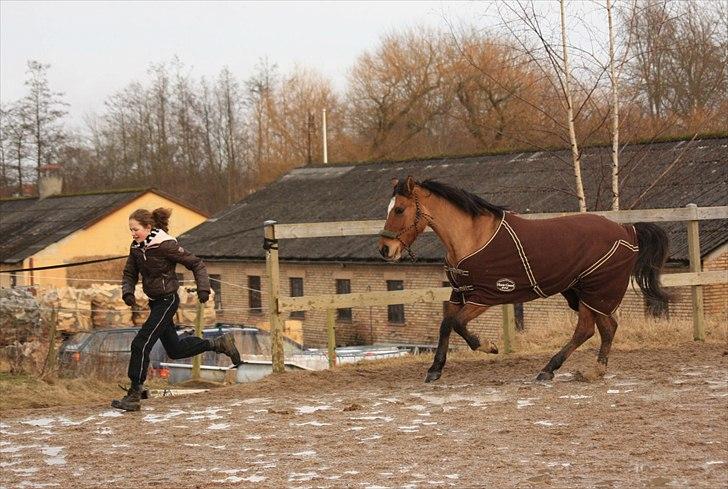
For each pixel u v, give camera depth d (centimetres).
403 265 3136
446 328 1066
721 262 2378
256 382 1127
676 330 1427
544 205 2919
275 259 1156
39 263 4256
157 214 1007
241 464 754
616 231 1085
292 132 6122
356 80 5534
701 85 2269
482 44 2166
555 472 687
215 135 6456
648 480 656
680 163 2806
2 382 1262
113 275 4453
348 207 3800
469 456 743
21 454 820
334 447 792
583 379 1059
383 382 1111
